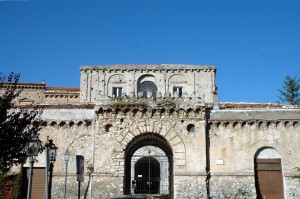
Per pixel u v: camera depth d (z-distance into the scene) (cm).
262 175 4050
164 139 4038
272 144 4081
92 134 4059
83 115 4122
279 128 4128
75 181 3925
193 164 3909
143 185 5694
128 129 3984
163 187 5578
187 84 5912
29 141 2230
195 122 4009
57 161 3994
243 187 3941
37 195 3928
